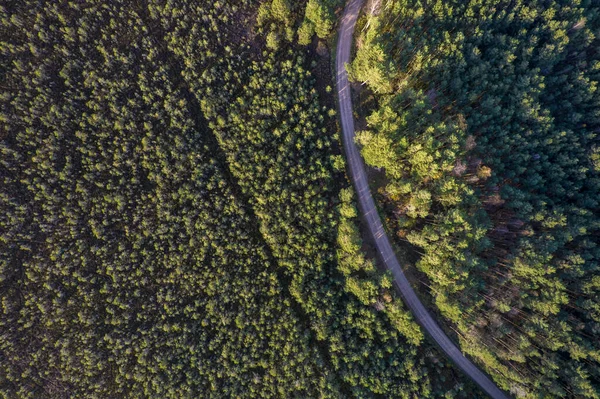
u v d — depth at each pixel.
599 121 73.19
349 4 77.25
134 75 74.31
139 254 74.38
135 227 74.75
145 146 73.38
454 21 70.19
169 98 73.75
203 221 73.75
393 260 75.62
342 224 69.62
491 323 68.06
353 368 70.25
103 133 73.12
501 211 70.44
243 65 74.31
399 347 69.88
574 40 74.75
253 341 72.31
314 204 71.31
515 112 71.12
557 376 66.19
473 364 74.81
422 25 71.00
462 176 67.62
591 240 71.88
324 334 69.94
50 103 72.62
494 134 70.88
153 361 72.94
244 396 71.56
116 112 73.19
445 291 67.12
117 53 72.75
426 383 69.00
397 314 68.56
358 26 76.69
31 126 72.56
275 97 72.69
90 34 73.12
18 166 72.62
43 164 71.75
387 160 67.62
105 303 74.00
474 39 71.19
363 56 66.88
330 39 76.31
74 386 73.00
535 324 67.38
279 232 72.56
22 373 71.94
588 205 71.00
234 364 72.38
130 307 73.81
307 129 73.44
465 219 64.81
